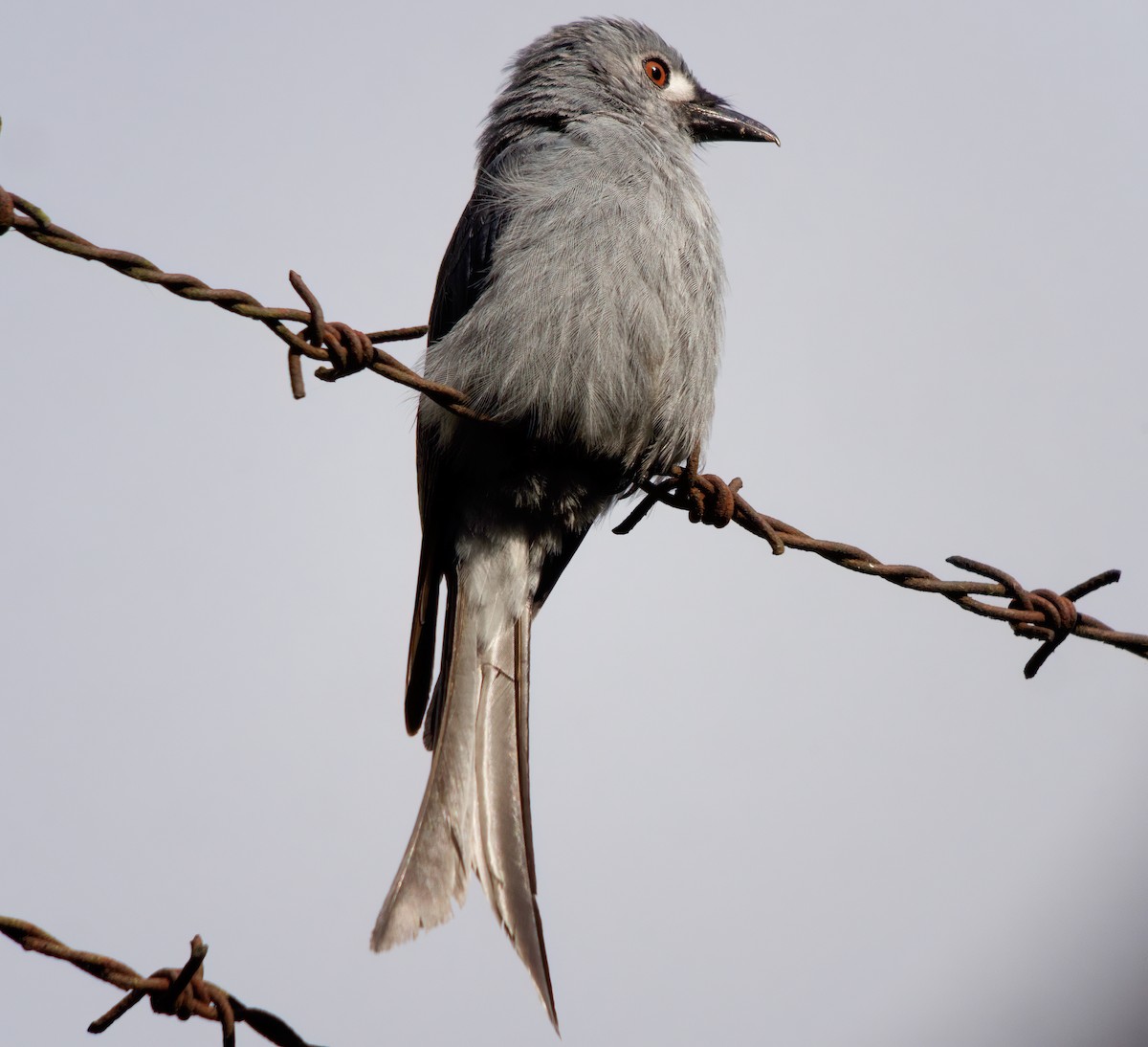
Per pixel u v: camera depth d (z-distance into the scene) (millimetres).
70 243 7102
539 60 11781
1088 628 9109
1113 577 9039
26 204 6938
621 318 9523
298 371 7898
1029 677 9250
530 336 9469
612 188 9789
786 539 9188
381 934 7883
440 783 9023
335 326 8008
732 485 9305
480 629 10117
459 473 10141
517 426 9648
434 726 10039
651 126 10961
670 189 10000
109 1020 6090
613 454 9945
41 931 6035
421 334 8219
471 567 10242
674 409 9891
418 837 8445
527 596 10266
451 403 8938
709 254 10141
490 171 10734
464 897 8289
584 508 10336
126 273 7266
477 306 9789
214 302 7578
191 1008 6230
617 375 9547
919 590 9039
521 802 9117
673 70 12156
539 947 8133
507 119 11469
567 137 10445
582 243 9570
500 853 8625
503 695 9914
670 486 9367
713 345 10164
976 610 9008
